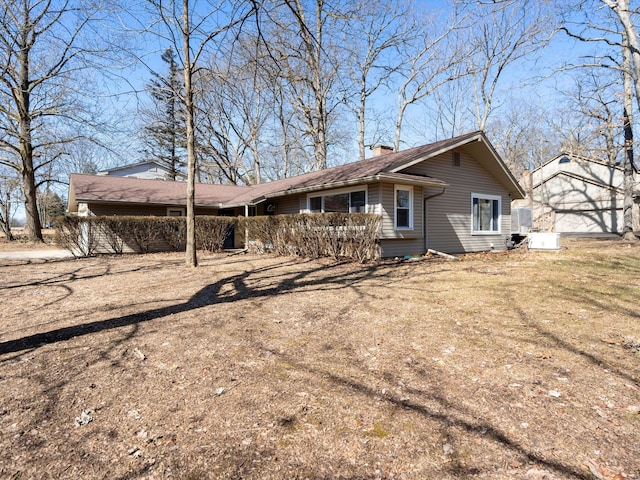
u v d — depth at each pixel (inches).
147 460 78.5
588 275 289.3
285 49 450.0
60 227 514.6
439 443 82.7
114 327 171.6
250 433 87.7
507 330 160.4
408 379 115.2
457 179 511.8
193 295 240.7
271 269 358.9
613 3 458.6
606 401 99.6
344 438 85.1
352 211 464.1
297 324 175.2
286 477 72.7
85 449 82.5
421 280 287.3
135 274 338.0
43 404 102.5
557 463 75.3
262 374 120.3
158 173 1298.0
